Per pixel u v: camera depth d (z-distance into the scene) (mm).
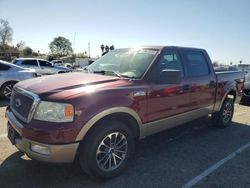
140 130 4102
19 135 3514
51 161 3258
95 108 3373
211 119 6559
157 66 4379
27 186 3475
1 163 4066
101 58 5176
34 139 3246
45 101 3281
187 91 4918
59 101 3244
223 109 6316
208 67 5715
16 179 3635
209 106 5703
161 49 4641
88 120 3311
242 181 3844
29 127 3277
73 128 3230
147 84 4125
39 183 3561
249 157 4719
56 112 3223
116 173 3785
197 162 4430
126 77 4164
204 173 4043
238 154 4840
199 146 5180
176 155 4691
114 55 4965
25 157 4285
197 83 5188
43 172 3848
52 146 3182
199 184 3715
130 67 4426
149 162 4355
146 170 4062
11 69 9477
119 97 3658
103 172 3627
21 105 3617
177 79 3994
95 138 3457
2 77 9188
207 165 4332
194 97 5148
